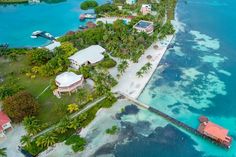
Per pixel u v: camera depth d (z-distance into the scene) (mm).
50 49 145000
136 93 119938
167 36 166875
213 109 114062
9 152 93375
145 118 109000
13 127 102688
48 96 117875
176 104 116500
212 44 160375
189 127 103812
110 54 146750
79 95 112312
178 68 139000
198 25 183750
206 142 99438
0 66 137875
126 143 98375
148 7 190875
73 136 99688
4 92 113250
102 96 117000
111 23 178500
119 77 128125
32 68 132000
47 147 95125
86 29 170000
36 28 180000
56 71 130625
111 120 107375
